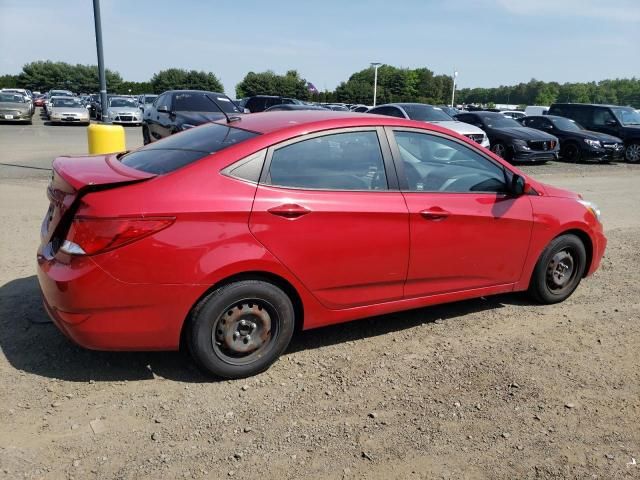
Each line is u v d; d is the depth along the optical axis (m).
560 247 4.82
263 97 23.42
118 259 3.10
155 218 3.14
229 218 3.31
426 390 3.51
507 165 4.52
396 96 106.06
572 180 13.57
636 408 3.38
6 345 3.82
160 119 13.16
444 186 4.18
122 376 3.53
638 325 4.59
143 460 2.76
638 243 7.29
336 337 4.23
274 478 2.68
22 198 8.52
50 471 2.66
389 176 3.93
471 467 2.81
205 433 3.00
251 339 3.54
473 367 3.81
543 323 4.58
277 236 3.44
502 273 4.53
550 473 2.79
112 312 3.17
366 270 3.82
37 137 20.97
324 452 2.88
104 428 3.00
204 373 3.51
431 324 4.52
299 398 3.37
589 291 5.38
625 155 18.88
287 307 3.61
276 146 3.55
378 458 2.85
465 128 15.36
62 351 3.78
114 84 109.12
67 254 3.15
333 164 3.73
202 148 3.60
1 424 2.98
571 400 3.44
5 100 28.02
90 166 3.62
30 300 4.56
